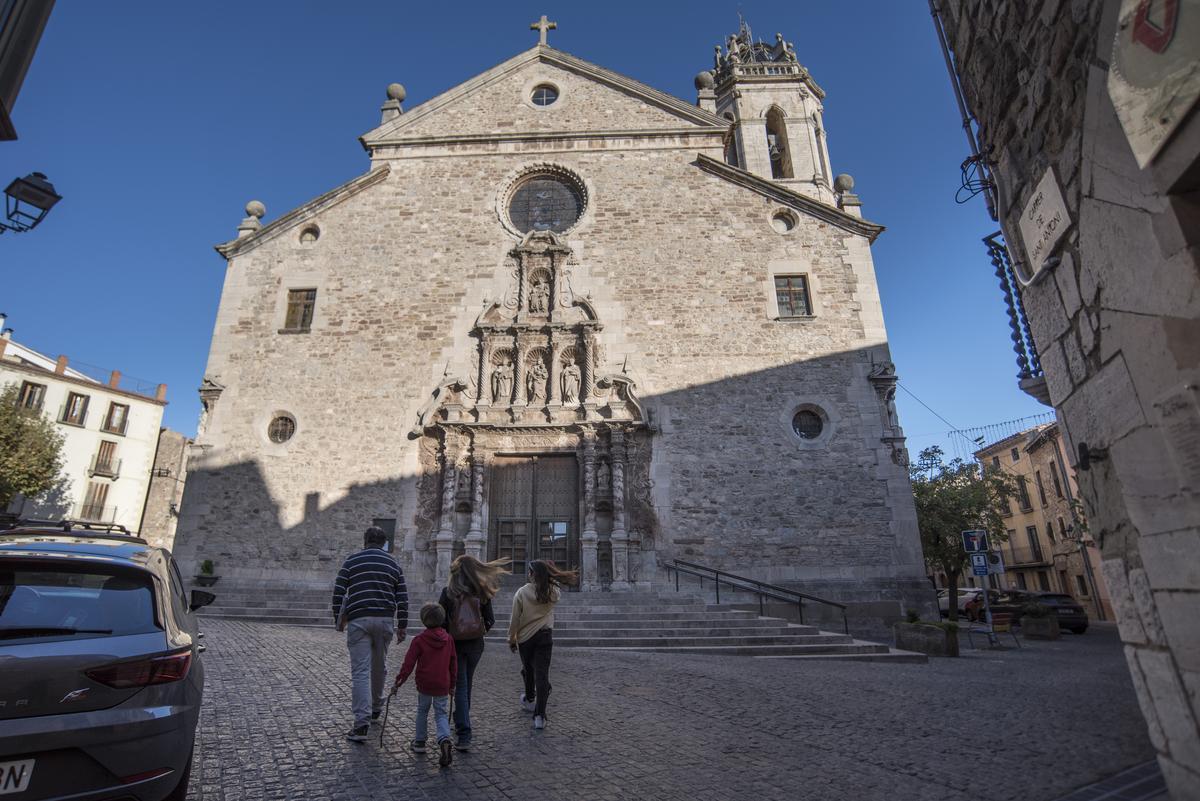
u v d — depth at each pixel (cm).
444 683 491
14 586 366
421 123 2050
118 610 376
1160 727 351
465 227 1911
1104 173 350
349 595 562
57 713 324
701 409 1698
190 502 1659
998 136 505
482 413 1706
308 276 1867
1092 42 348
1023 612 1938
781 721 635
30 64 695
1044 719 647
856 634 1490
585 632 1219
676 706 694
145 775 336
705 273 1827
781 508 1606
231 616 1376
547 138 1995
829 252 1834
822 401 1689
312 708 633
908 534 1567
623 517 1598
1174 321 307
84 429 3769
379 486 1664
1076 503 3064
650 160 1962
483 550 1612
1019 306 588
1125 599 377
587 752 523
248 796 418
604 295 1814
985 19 498
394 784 444
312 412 1731
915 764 501
